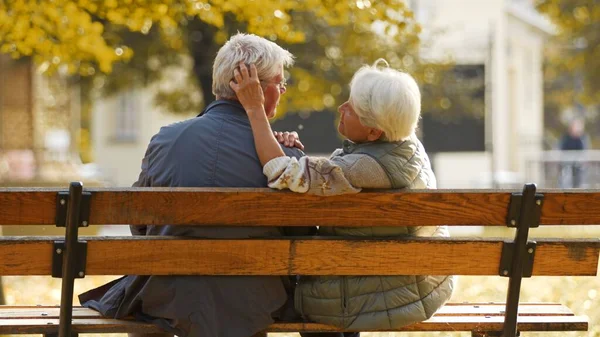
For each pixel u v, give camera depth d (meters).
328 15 17.92
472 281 15.92
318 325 7.36
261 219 7.04
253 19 17.34
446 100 46.66
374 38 40.34
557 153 51.28
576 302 13.63
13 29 17.72
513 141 67.62
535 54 72.69
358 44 39.97
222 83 7.48
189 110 46.25
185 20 39.06
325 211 7.07
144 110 63.19
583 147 58.47
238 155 7.30
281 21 17.34
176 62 43.59
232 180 7.27
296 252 7.10
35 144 42.19
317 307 7.31
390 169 7.17
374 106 7.14
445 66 43.00
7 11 17.58
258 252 7.07
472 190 7.12
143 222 6.93
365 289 7.25
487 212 7.18
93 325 7.19
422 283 7.36
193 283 7.11
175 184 7.32
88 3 17.58
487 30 55.03
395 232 7.36
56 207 6.86
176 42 40.66
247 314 7.14
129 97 62.97
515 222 7.22
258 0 17.12
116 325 7.21
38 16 17.81
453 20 56.38
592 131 95.38
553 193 7.20
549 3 43.84
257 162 7.31
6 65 42.66
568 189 7.22
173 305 7.11
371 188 7.15
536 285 15.11
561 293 14.38
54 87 45.59
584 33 51.19
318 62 40.66
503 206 7.18
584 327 7.66
